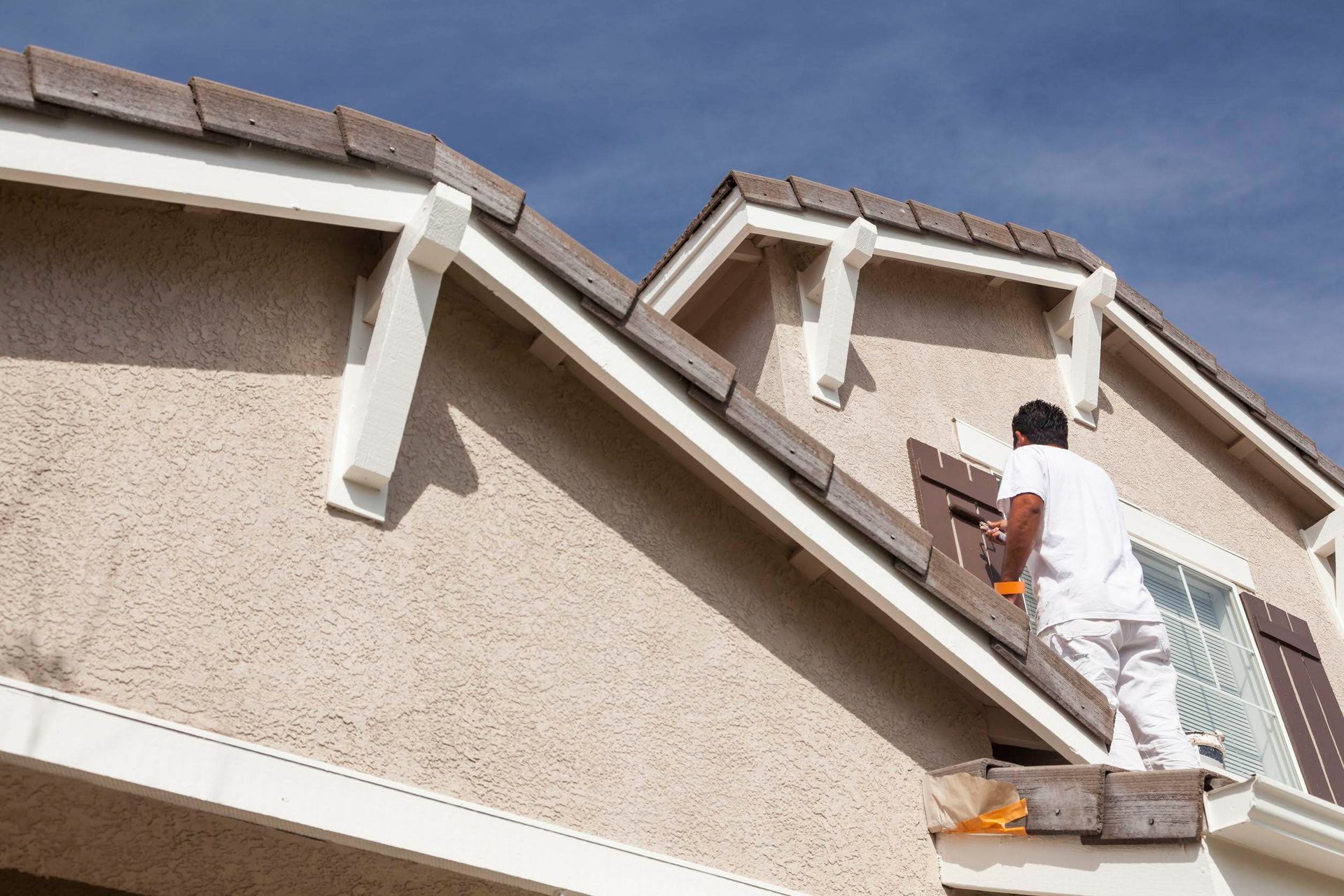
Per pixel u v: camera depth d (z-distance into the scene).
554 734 3.56
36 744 2.70
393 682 3.33
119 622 2.98
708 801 3.77
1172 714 4.80
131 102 3.10
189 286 3.44
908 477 6.24
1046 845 3.83
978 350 7.21
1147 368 8.14
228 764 2.94
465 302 3.97
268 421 3.43
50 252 3.23
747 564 4.24
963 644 4.14
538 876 3.30
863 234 6.28
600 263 3.81
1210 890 3.38
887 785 4.16
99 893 3.26
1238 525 8.14
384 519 3.51
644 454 4.18
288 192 3.35
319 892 3.43
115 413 3.18
